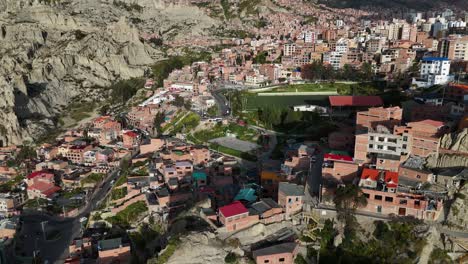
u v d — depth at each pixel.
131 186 175.25
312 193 129.62
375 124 157.12
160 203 155.88
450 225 110.31
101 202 183.75
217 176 172.00
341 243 111.12
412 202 113.00
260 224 113.19
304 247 110.25
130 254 137.25
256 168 185.25
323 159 151.62
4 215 183.38
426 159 135.75
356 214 116.06
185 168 178.12
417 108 180.62
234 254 104.56
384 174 121.38
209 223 117.75
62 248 156.75
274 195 139.75
